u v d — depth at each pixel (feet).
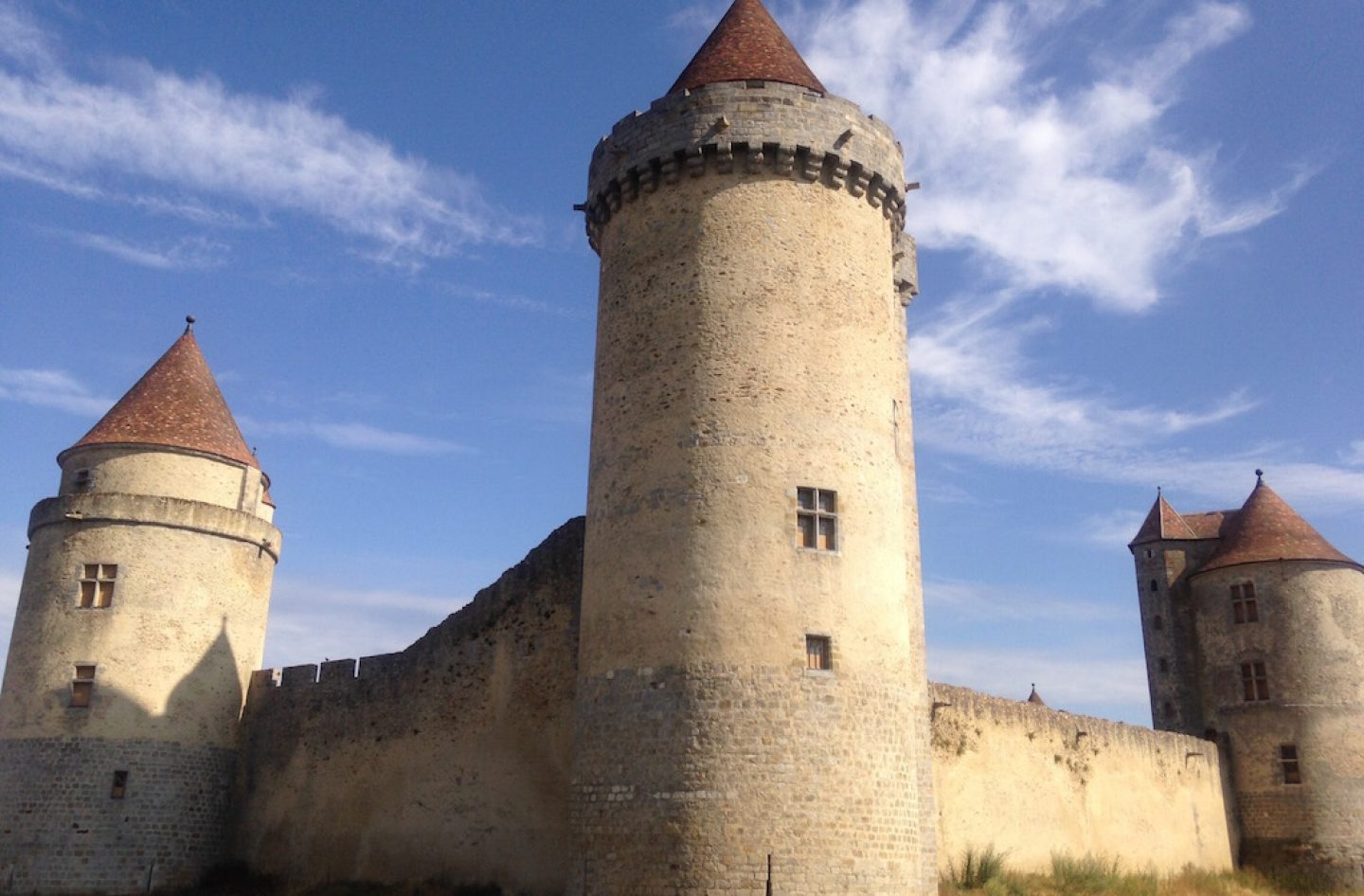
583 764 64.90
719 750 60.03
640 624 64.34
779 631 62.39
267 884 95.35
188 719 99.86
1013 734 101.04
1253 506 143.54
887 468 69.67
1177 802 122.31
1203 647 139.85
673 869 58.75
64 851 92.22
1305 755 128.88
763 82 71.97
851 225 72.43
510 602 90.17
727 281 69.10
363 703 97.14
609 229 76.84
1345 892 120.88
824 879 58.75
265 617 111.04
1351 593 133.39
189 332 115.24
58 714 95.50
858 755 61.82
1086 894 91.86
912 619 86.69
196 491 105.29
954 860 88.94
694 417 66.80
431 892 82.74
